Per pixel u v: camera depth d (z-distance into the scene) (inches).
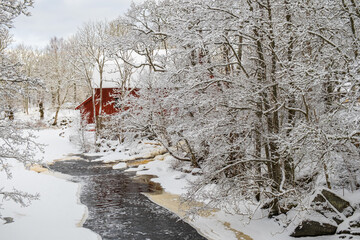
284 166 492.1
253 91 490.0
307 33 427.8
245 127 502.3
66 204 622.8
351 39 423.8
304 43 476.7
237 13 483.2
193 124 581.3
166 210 598.9
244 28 454.9
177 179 825.5
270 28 456.8
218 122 501.4
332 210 433.4
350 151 418.6
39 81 392.5
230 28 466.6
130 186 789.9
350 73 314.8
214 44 516.1
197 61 620.4
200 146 607.5
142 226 516.4
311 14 433.1
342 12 409.7
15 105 438.3
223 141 532.1
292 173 488.7
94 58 1523.1
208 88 573.6
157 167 962.1
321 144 355.3
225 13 482.0
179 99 571.5
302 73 374.3
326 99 478.6
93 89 1656.0
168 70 647.1
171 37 613.3
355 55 412.2
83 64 1590.8
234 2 481.4
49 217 530.3
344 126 355.3
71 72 2325.3
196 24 497.7
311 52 478.3
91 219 548.4
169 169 923.4
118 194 716.7
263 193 456.8
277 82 457.7
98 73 1750.7
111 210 599.2
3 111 384.8
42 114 2267.5
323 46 453.1
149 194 714.8
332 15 427.8
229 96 500.7
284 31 455.2
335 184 497.4
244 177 484.4
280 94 486.3
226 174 569.6
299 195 434.0
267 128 526.3
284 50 490.3
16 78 380.8
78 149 1417.3
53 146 1419.8
